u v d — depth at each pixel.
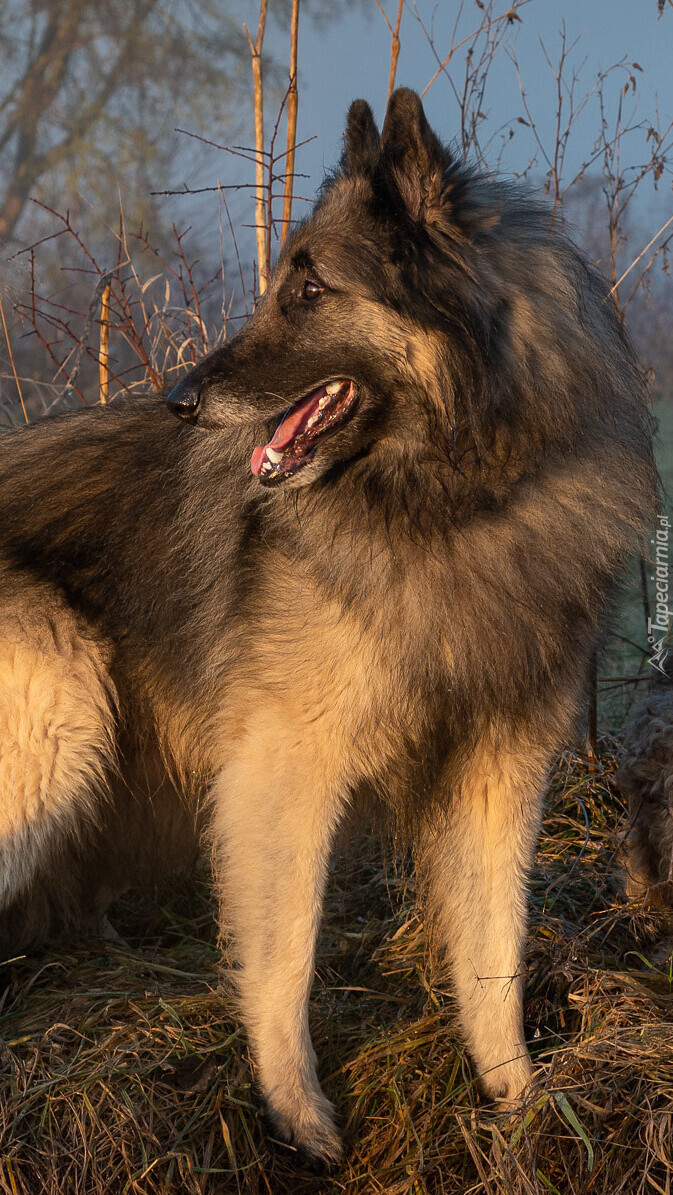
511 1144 2.12
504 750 2.53
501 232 2.33
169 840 3.20
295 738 2.44
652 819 2.97
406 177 2.23
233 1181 2.23
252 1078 2.41
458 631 2.37
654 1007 2.43
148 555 2.76
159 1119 2.26
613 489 2.44
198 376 2.37
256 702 2.48
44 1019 2.55
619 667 4.66
